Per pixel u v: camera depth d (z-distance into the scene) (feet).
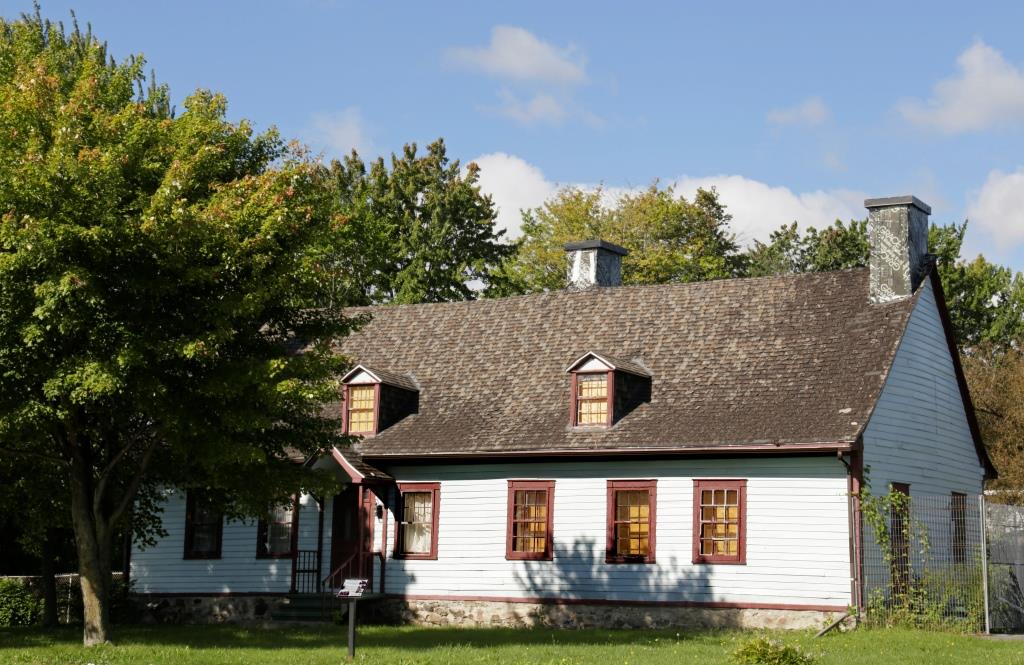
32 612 109.09
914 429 96.27
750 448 88.28
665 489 93.15
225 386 70.49
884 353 92.02
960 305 189.26
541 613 96.12
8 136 68.28
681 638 82.64
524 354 108.17
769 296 102.58
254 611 107.04
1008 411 152.66
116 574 117.50
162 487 112.06
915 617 84.64
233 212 70.23
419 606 100.89
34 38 104.63
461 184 188.65
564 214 219.61
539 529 97.76
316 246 80.64
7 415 68.49
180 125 76.48
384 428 105.70
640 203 216.74
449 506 101.24
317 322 79.61
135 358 66.85
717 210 215.92
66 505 85.56
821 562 86.48
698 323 102.89
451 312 117.50
